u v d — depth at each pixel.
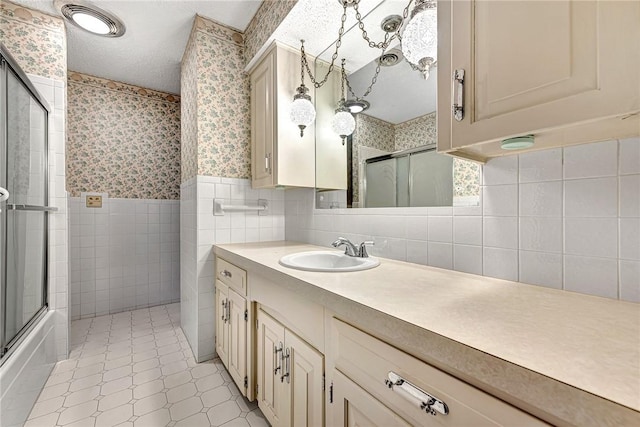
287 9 1.42
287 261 1.19
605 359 0.42
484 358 0.44
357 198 1.50
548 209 0.81
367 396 0.67
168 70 2.54
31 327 1.51
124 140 2.81
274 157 1.68
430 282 0.87
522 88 0.55
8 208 1.31
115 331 2.29
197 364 1.80
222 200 1.93
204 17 1.86
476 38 0.63
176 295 3.08
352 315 0.70
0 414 1.09
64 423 1.28
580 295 0.74
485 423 0.45
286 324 1.07
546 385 0.37
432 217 1.12
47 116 1.79
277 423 1.12
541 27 0.52
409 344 0.55
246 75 2.05
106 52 2.25
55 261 1.82
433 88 1.13
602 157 0.71
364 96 1.46
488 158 0.94
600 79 0.46
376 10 1.33
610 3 0.45
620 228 0.69
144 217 2.91
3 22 1.71
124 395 1.48
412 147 1.22
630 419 0.31
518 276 0.87
